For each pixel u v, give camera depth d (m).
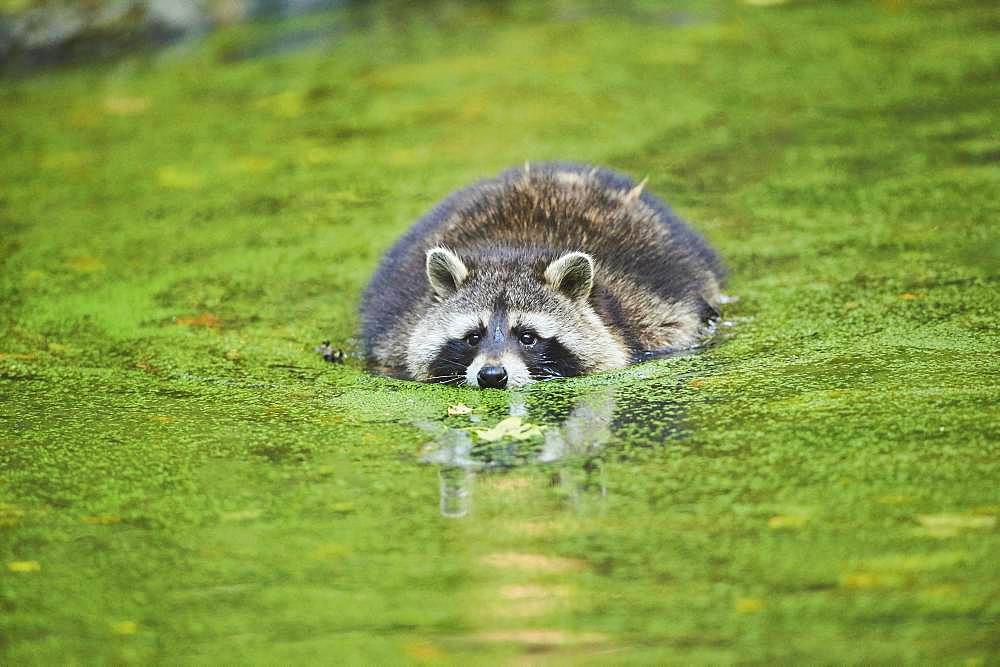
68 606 7.84
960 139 17.28
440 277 12.07
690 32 23.11
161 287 14.27
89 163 18.59
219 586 8.02
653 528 8.55
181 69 22.94
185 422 10.84
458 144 18.31
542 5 25.39
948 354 11.52
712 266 13.49
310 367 12.22
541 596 7.75
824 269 13.77
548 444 10.06
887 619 7.30
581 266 11.87
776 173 16.56
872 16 23.42
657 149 17.56
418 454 9.99
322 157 18.27
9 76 22.77
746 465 9.47
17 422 10.90
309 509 9.06
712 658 7.00
